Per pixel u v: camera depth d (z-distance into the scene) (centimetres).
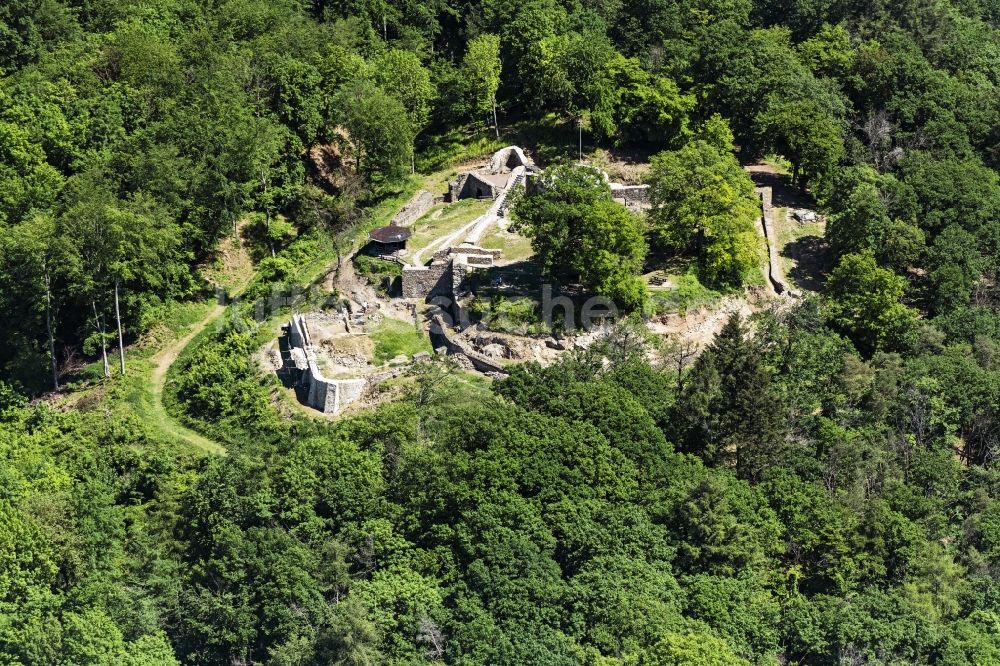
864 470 18675
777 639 16050
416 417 18988
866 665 15800
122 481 19200
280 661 15712
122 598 16862
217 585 17150
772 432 18575
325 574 16800
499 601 15975
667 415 18962
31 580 17012
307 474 17900
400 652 15775
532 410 18700
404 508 17425
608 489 17400
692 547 16788
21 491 18138
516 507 16862
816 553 17412
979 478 19425
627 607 15662
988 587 17362
